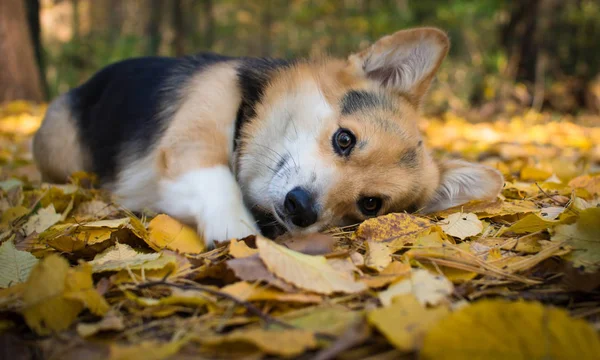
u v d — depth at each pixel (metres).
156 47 3.43
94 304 0.37
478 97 2.32
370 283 0.41
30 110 1.87
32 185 0.80
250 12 3.75
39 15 2.37
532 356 0.31
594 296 0.41
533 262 0.45
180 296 0.39
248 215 0.55
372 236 0.52
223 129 0.62
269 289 0.40
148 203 0.64
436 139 1.47
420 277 0.41
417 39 0.65
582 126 1.83
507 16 2.37
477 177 0.65
